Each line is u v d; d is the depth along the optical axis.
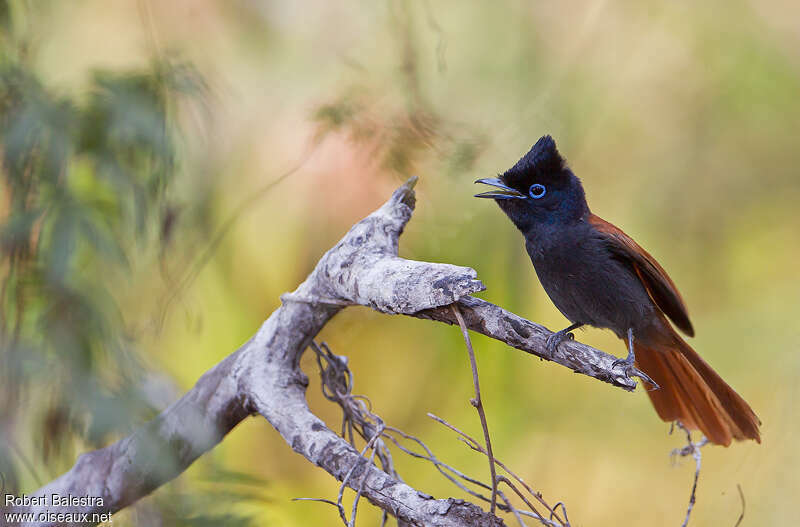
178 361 10.24
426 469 12.07
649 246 14.30
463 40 12.38
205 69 8.82
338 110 9.77
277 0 11.24
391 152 9.93
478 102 12.02
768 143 14.30
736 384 13.07
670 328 7.63
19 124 6.14
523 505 11.84
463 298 5.72
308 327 6.62
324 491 11.38
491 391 12.68
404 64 10.31
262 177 10.71
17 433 5.87
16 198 6.17
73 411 5.86
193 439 6.45
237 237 10.73
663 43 13.80
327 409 11.59
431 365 12.55
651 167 14.22
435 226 10.68
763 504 10.63
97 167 6.35
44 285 5.98
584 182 13.95
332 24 11.16
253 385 6.57
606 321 7.80
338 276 6.31
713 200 14.42
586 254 7.57
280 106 10.88
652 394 7.95
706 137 14.21
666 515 11.90
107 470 6.30
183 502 6.49
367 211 10.70
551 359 5.57
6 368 5.75
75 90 6.65
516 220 7.97
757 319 13.78
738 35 13.81
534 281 12.75
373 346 12.41
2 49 6.61
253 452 11.40
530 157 7.86
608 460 12.49
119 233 6.49
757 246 14.61
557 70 12.86
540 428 12.80
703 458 12.49
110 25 8.95
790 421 11.41
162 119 6.61
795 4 13.88
